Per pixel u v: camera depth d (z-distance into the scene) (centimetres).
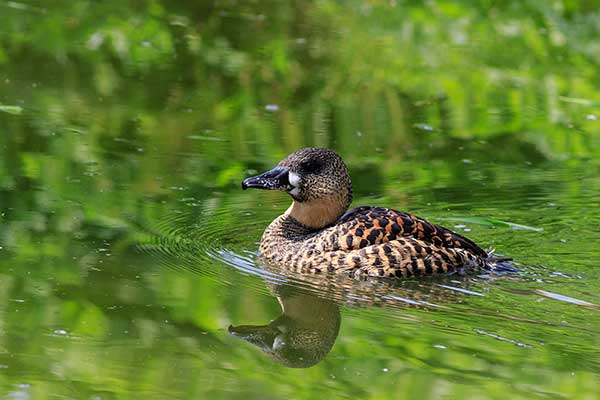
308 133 1739
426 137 1742
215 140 1684
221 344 997
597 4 2375
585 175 1577
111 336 999
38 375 910
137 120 1752
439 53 2189
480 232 1341
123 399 875
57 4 2275
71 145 1609
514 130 1786
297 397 893
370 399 892
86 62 2012
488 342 1003
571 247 1288
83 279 1137
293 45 2188
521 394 897
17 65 1969
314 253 1205
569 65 2156
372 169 1591
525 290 1138
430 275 1174
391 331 1029
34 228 1288
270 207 1432
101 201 1399
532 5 2388
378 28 2312
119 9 2269
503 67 2127
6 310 1044
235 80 1981
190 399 880
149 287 1125
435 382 920
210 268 1198
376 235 1199
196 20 2273
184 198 1437
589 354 976
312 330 1038
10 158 1535
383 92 1964
